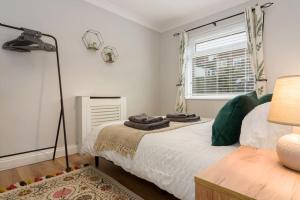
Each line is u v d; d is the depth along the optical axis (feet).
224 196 2.30
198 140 4.90
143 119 6.39
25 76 7.68
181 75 12.07
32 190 5.56
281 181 2.44
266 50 8.93
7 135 7.29
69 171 6.91
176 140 4.87
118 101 10.39
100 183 6.00
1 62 7.09
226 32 10.50
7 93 7.25
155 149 4.73
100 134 6.58
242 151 3.63
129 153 5.26
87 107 9.11
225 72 10.73
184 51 11.96
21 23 7.53
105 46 10.37
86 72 9.61
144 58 12.57
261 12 8.86
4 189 5.63
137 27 12.10
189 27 12.03
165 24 12.92
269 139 3.79
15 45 6.70
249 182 2.42
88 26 9.62
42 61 8.12
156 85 13.43
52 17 8.38
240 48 10.09
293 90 2.80
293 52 8.20
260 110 4.19
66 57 8.86
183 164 4.04
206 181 2.48
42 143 8.18
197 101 11.62
